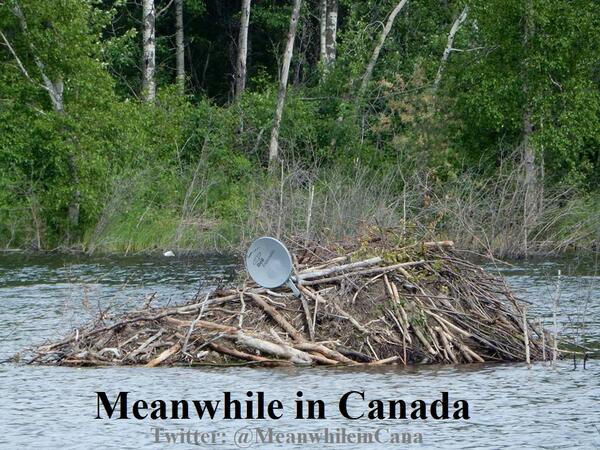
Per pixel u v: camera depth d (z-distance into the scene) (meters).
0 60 141.12
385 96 162.25
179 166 148.38
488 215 128.75
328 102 169.12
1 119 137.12
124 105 141.88
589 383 58.72
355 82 168.62
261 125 163.88
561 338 71.44
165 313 64.00
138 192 136.62
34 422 52.03
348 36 174.62
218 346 62.69
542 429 50.31
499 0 142.50
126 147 140.00
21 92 138.75
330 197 109.31
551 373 61.09
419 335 63.12
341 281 63.94
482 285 66.25
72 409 54.12
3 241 137.62
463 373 60.78
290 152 159.38
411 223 69.62
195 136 158.38
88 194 135.50
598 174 149.12
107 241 134.12
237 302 64.31
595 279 101.44
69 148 135.25
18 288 100.06
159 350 63.44
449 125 150.12
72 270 114.56
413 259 65.62
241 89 175.00
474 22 153.00
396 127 159.88
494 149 147.38
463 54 153.25
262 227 103.19
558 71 143.00
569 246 134.62
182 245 133.00
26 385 58.69
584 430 50.09
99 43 142.25
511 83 142.00
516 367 62.72
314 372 60.56
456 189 129.50
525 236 126.94
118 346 63.62
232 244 127.88
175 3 194.75
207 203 142.50
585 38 141.25
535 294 91.19
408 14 184.25
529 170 136.88
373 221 96.62
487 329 64.81
